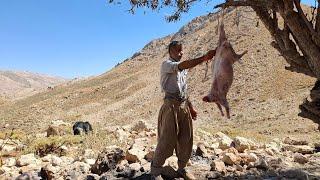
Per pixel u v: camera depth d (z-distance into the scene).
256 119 45.81
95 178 6.63
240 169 7.18
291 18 5.14
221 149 9.38
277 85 61.34
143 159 7.73
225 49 4.84
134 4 6.31
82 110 89.94
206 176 6.66
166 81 5.93
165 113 5.96
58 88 130.50
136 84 105.69
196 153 8.42
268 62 73.12
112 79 122.75
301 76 63.19
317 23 5.10
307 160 8.26
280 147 10.37
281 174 6.85
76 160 8.48
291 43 5.51
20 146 10.12
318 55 5.14
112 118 77.69
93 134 11.53
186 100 6.08
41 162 8.30
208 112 56.47
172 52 5.91
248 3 5.35
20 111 94.00
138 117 72.81
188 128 6.12
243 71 72.19
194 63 5.39
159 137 6.09
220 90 4.73
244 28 93.44
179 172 6.34
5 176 7.20
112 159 7.43
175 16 6.26
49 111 92.19
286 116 43.38
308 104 5.46
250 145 9.46
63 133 13.37
